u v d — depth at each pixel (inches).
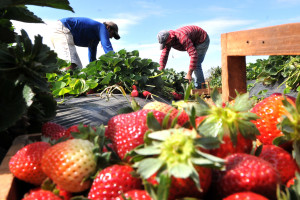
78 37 264.1
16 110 44.5
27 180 36.6
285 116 32.2
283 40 88.7
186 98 40.2
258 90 196.5
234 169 27.6
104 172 29.4
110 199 28.4
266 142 39.4
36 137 52.3
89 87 197.0
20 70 43.7
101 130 35.6
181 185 25.4
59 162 31.7
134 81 233.1
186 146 24.5
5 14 54.9
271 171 27.0
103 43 263.4
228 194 27.5
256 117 31.3
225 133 31.4
